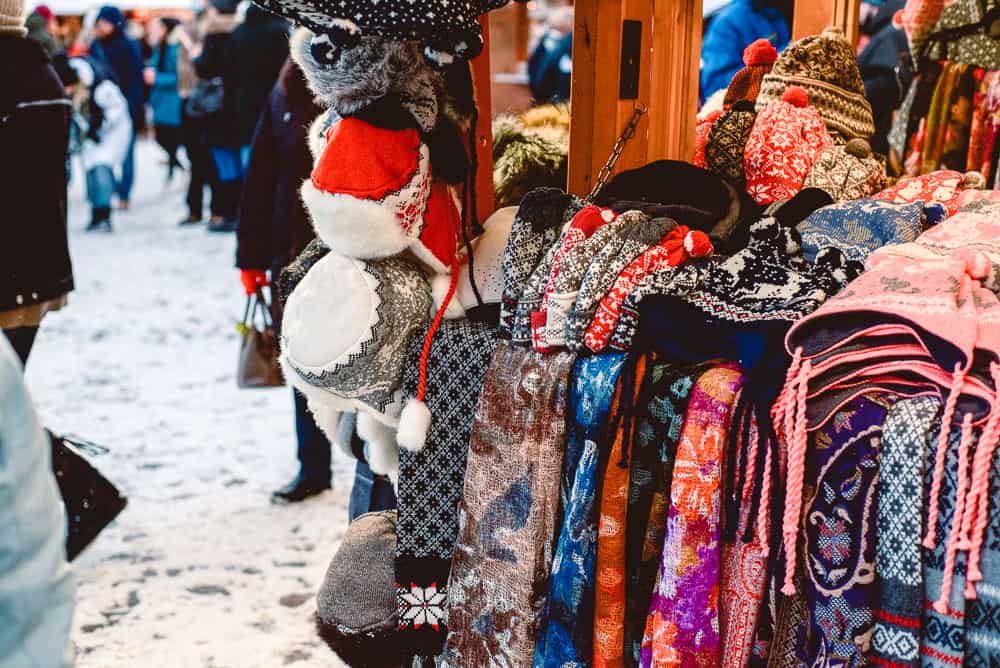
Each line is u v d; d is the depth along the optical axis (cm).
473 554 230
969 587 166
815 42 285
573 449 217
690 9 279
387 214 227
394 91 229
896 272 191
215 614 343
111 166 1119
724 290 209
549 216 238
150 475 464
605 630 208
